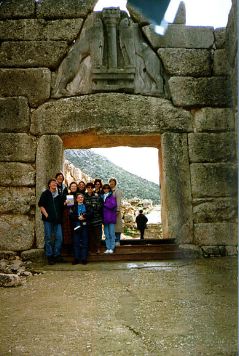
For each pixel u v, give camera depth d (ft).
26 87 30.40
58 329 14.25
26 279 22.85
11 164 29.60
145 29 31.09
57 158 29.84
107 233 27.84
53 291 19.86
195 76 30.96
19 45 30.71
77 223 26.58
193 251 28.73
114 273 23.67
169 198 29.76
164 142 30.19
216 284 20.34
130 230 56.54
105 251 27.94
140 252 27.81
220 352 11.68
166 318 15.17
